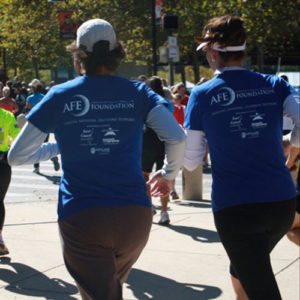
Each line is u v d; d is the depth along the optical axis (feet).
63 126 9.45
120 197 9.29
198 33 89.86
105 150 9.32
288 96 10.27
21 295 15.85
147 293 16.01
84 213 9.18
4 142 18.98
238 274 10.14
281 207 9.94
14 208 29.04
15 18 100.32
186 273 17.69
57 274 17.69
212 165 10.33
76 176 9.36
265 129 10.09
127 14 91.97
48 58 118.73
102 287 9.18
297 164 14.01
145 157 24.64
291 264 18.25
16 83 71.97
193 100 10.55
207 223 24.72
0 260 19.06
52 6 98.43
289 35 83.15
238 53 10.52
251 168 9.98
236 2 77.25
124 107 9.50
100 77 9.66
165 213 24.41
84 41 9.72
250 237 9.93
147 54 96.27
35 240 21.86
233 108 10.16
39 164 49.19
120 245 9.37
